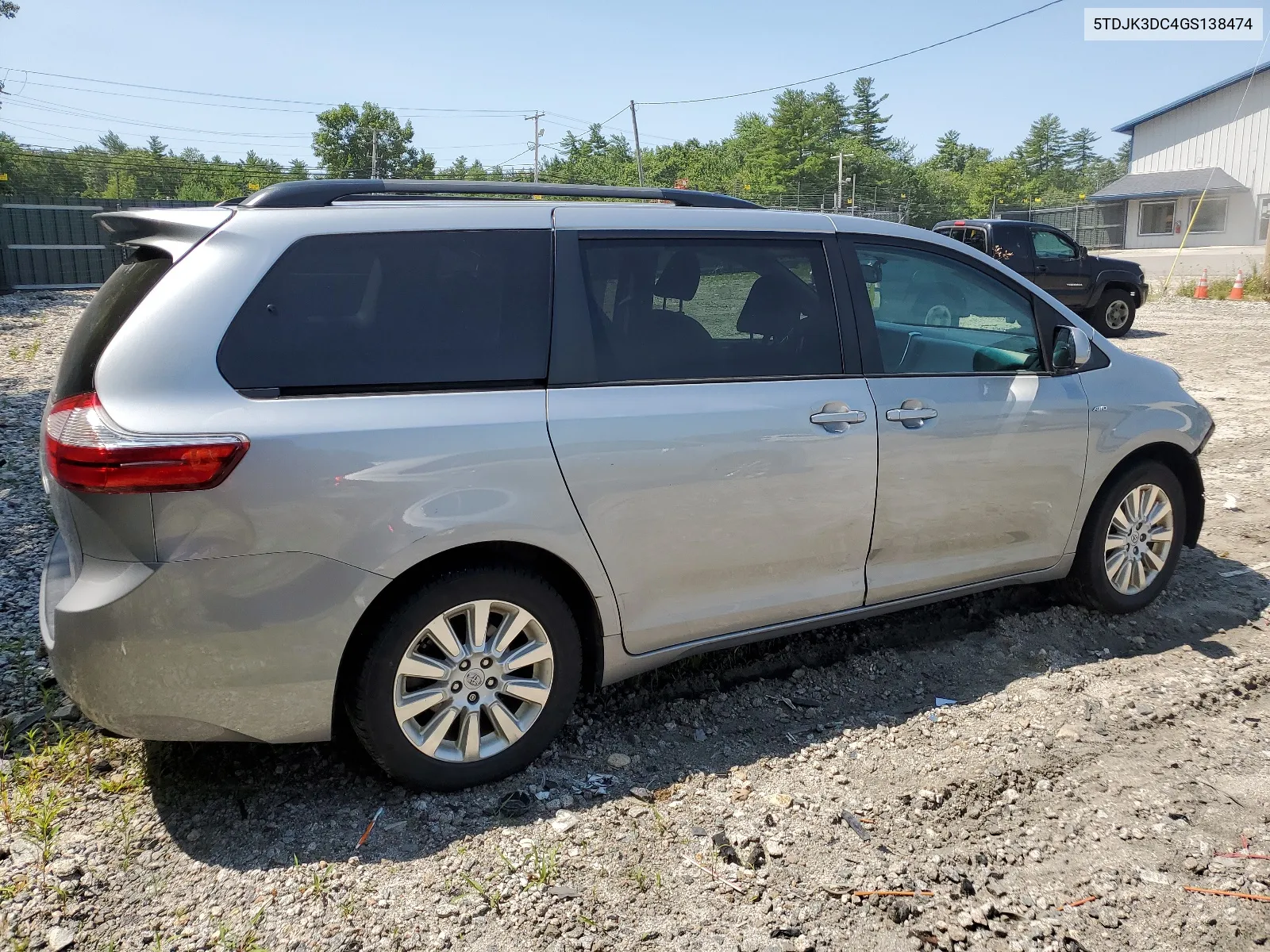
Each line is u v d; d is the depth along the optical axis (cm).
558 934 249
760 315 350
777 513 344
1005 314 411
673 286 336
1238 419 902
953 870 277
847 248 373
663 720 360
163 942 243
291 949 242
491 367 300
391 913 255
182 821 292
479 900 261
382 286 291
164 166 9038
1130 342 1522
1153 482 444
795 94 8881
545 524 301
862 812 303
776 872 275
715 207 362
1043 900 266
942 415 375
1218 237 4334
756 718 363
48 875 266
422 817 296
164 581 259
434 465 283
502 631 304
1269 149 4162
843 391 356
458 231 306
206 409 262
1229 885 273
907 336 382
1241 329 1664
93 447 254
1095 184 13800
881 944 248
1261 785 321
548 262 315
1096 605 447
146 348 264
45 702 347
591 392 313
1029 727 356
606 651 328
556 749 338
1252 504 634
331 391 278
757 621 356
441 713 300
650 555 324
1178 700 377
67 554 299
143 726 270
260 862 274
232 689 271
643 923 254
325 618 274
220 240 278
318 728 285
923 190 9256
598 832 291
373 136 8512
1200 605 470
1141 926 257
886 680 394
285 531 266
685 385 329
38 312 1623
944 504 382
